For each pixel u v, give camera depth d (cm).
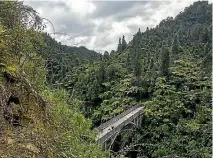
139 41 9181
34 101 353
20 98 341
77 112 518
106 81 4878
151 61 5434
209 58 4925
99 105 4588
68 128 386
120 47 8856
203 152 2753
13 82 346
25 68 404
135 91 4509
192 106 4041
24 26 423
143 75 4941
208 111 3541
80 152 378
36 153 290
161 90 4291
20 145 287
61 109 417
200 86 4388
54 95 473
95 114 3709
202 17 13662
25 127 314
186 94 4200
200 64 5141
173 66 5094
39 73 435
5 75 344
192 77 4519
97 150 455
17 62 380
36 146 300
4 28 401
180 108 3934
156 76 4738
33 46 443
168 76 4778
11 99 333
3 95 316
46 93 441
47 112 360
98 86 4697
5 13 410
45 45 463
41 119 344
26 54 409
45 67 470
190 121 3525
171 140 3195
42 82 450
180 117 3831
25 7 432
